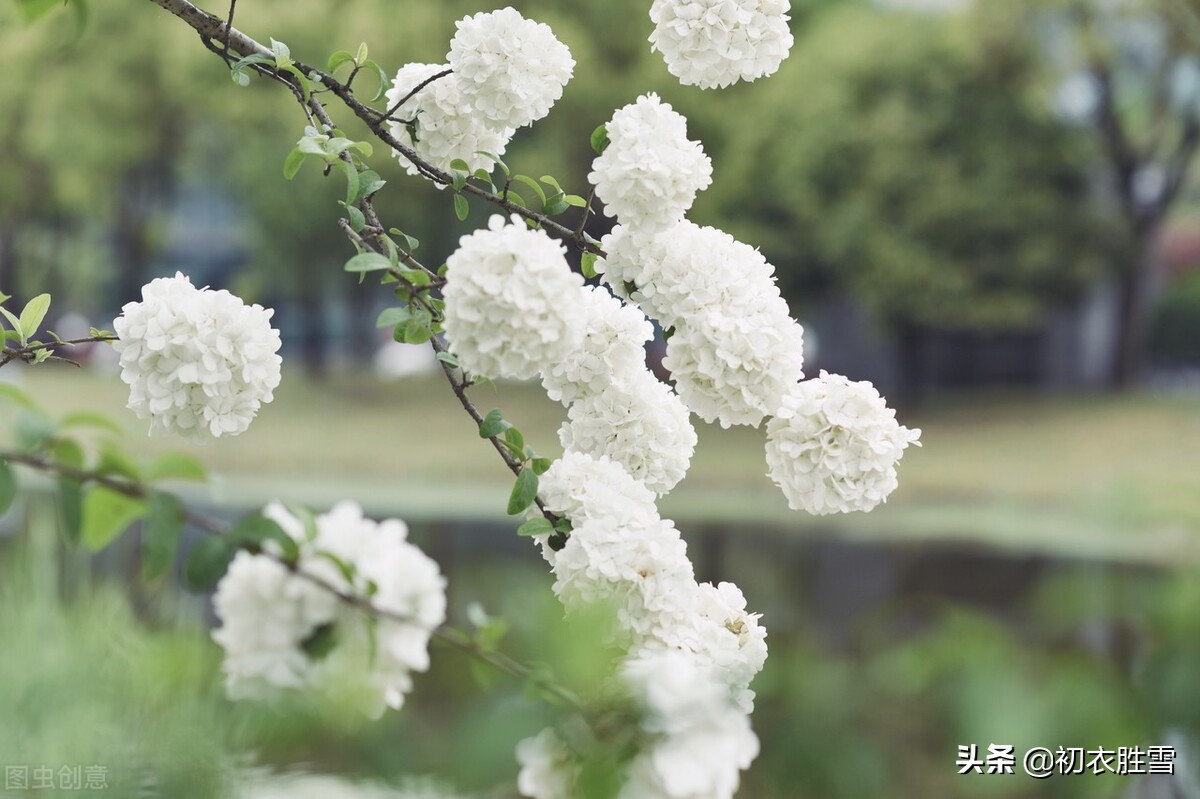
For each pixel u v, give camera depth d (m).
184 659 1.04
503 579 0.73
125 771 0.67
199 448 17.50
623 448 1.88
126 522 1.02
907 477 16.88
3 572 4.25
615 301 1.89
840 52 22.38
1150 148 22.94
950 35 22.22
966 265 21.47
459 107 2.07
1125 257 22.28
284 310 29.94
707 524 13.42
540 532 1.67
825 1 27.30
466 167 1.93
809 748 0.55
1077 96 23.64
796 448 1.76
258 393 1.67
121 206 29.83
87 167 26.56
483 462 18.53
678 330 1.83
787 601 8.19
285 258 25.84
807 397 1.78
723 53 1.91
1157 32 21.88
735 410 1.81
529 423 21.73
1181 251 27.92
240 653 1.00
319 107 1.97
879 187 21.20
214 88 24.73
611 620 0.73
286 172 1.79
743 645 1.50
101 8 25.66
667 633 1.52
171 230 31.98
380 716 0.67
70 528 0.97
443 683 0.80
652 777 0.72
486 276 1.52
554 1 23.22
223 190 32.00
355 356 29.44
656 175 1.79
